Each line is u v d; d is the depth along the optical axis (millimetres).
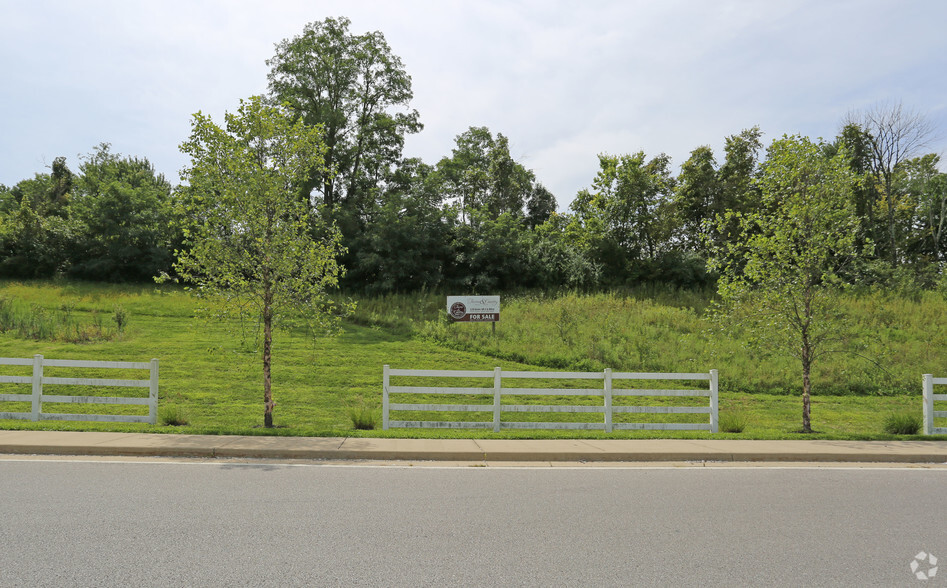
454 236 42625
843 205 13898
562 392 12734
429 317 31406
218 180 12469
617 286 40719
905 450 10508
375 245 38906
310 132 13117
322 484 7586
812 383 20547
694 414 16688
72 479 7570
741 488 7746
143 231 40688
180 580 4320
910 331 27406
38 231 41250
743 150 45469
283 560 4785
